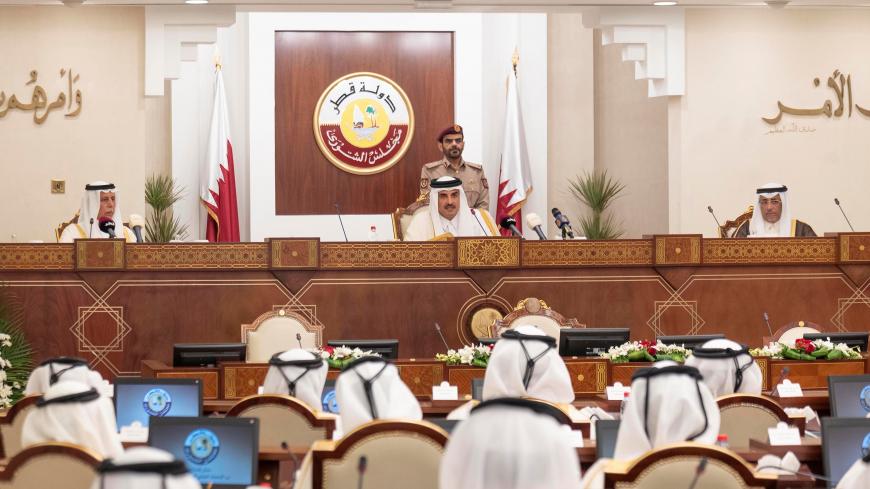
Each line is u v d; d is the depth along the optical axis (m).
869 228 14.20
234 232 16.52
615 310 11.36
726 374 6.28
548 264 11.27
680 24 13.84
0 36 13.36
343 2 13.52
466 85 17.11
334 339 11.04
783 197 12.41
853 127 14.19
